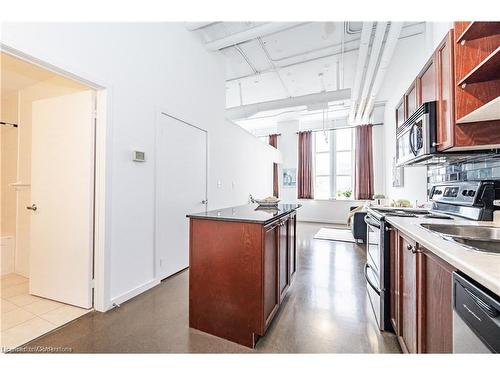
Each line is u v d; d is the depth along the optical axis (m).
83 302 2.06
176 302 2.22
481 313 0.72
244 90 5.22
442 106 1.68
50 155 2.19
